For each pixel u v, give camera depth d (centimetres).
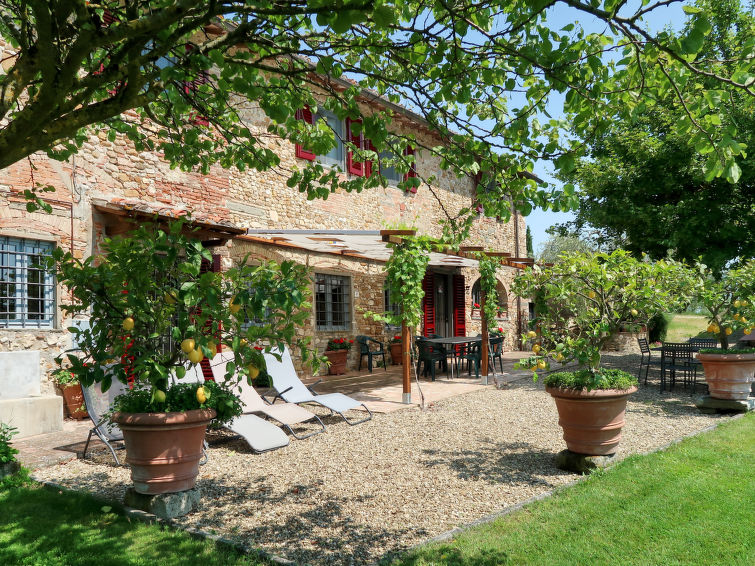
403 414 759
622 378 488
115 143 805
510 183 361
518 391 962
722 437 594
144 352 362
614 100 326
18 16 315
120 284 358
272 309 324
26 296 701
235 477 485
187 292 319
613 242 1684
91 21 282
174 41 271
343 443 602
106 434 527
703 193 1199
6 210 677
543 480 465
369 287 1362
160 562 313
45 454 544
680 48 269
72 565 308
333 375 1178
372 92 1110
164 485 389
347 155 1247
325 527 371
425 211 1488
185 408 397
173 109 437
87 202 761
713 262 1162
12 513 383
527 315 1969
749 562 306
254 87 338
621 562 308
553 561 310
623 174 1291
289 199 1102
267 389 963
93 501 407
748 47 275
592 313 505
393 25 310
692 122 295
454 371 1255
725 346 795
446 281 1642
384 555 326
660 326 1947
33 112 249
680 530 348
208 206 938
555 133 334
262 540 349
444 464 516
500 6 318
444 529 365
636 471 464
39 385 669
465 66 343
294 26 339
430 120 374
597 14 256
